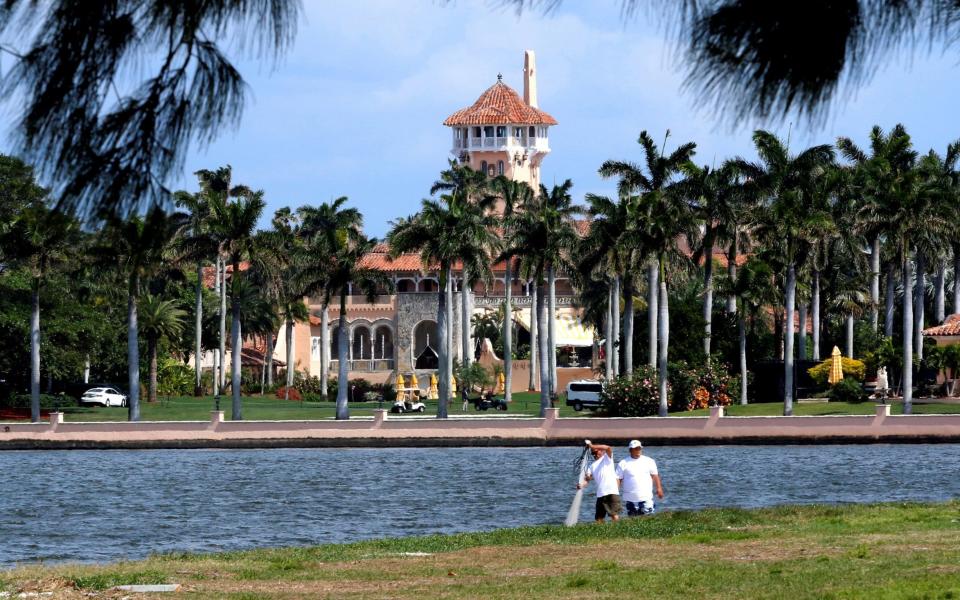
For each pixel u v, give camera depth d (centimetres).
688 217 9506
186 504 5516
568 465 7031
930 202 8731
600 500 3525
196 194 10512
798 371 10250
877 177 10656
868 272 11850
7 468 7656
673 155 9756
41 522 4916
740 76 826
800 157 9612
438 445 8775
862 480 5656
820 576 2189
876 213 8744
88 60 826
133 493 6034
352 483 6328
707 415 9056
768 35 826
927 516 3178
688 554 2628
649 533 3048
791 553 2562
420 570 2555
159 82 837
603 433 8438
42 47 824
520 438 8625
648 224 9544
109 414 11131
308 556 2888
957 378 9869
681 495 5150
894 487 5338
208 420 10081
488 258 10212
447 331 11838
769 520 3234
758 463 6681
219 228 9894
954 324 10450
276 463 7744
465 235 9981
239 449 9031
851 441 7906
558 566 2536
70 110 825
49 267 9188
